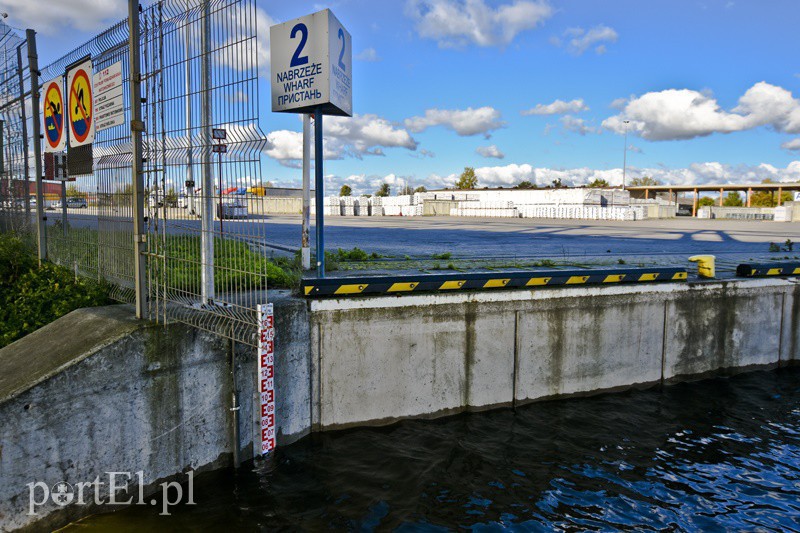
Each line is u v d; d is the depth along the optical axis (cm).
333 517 533
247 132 492
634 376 939
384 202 7488
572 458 683
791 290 1084
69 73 754
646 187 8319
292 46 827
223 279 632
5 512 444
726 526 549
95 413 497
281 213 4928
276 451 661
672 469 664
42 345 547
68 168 789
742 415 841
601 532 530
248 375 617
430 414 788
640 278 927
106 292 698
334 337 716
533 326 848
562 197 6681
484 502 573
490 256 1353
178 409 559
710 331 1008
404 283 755
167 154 579
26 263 884
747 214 6950
